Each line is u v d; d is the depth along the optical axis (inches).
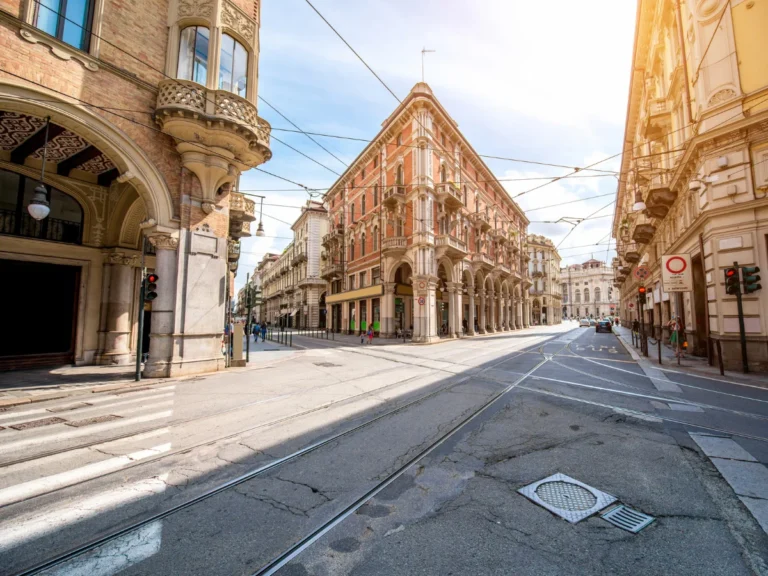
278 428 216.5
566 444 186.9
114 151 364.5
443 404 271.6
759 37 409.7
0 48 291.1
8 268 445.4
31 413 251.8
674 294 667.4
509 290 1822.1
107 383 358.3
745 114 412.5
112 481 148.7
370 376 406.9
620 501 129.6
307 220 2012.8
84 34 348.2
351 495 136.3
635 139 1030.4
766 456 168.2
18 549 104.5
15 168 436.8
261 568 96.0
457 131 1203.2
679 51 527.8
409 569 95.0
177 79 387.5
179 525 117.0
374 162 1300.4
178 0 415.2
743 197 413.1
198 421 231.3
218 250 446.9
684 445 183.2
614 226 1776.6
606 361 529.0
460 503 129.6
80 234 502.3
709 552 100.6
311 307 1930.4
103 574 94.1
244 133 414.9
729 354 423.2
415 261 1021.8
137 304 544.1
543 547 104.0
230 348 501.0
